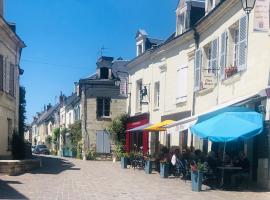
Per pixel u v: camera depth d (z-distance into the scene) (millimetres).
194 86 20484
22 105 29125
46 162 29281
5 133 21953
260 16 12578
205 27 19719
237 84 16203
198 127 13828
